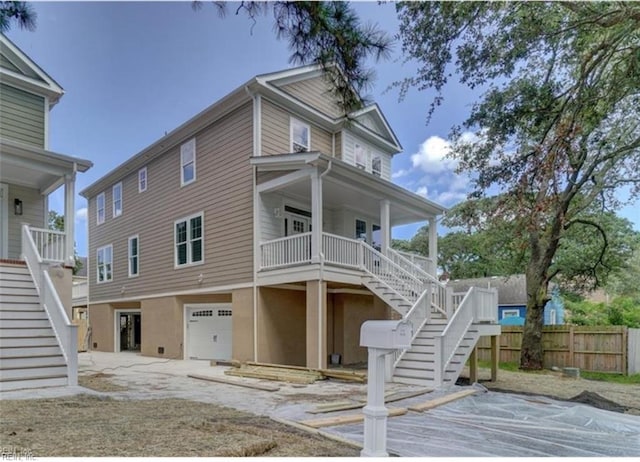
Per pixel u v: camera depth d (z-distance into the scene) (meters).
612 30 6.62
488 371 14.02
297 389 8.70
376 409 3.95
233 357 12.90
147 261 16.91
